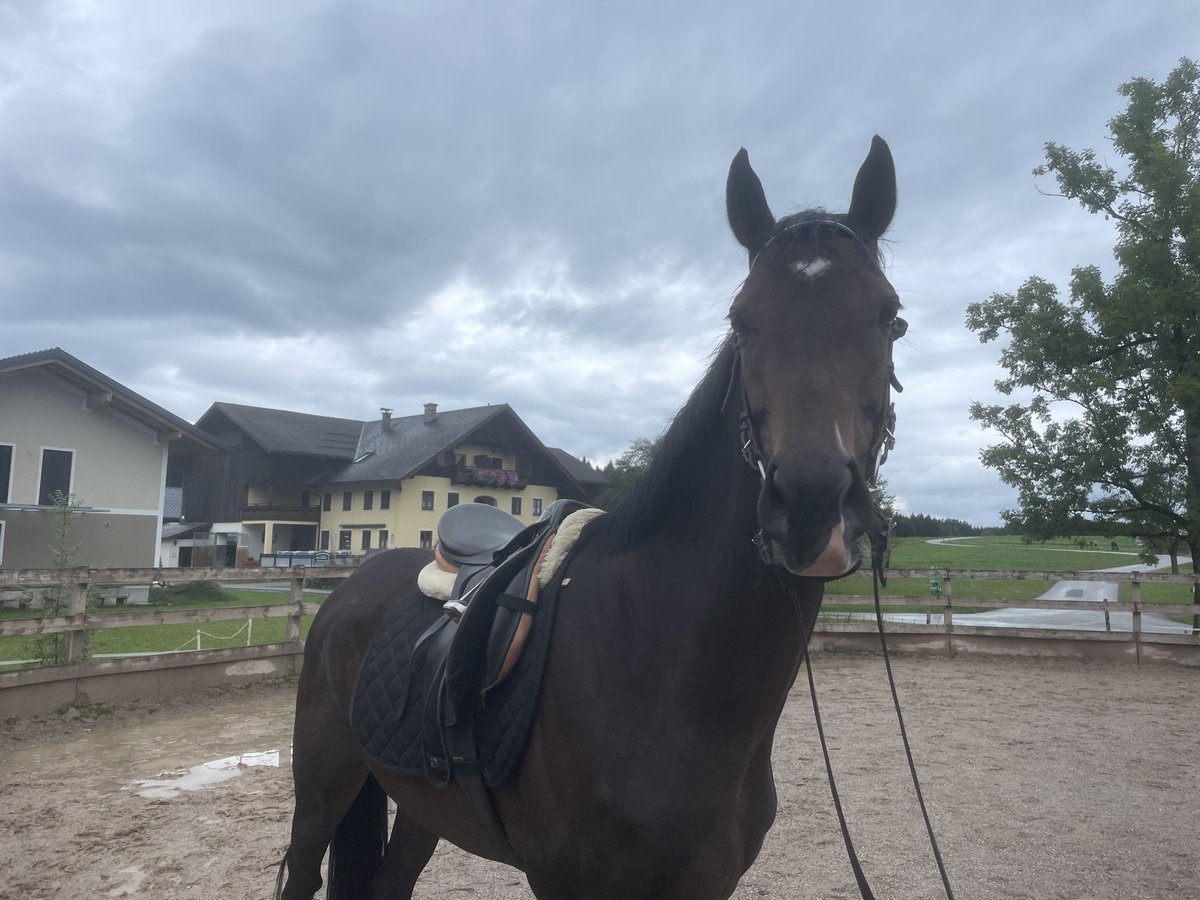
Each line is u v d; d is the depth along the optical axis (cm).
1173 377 1214
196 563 3662
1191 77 1308
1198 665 913
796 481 116
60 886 319
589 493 3897
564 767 148
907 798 437
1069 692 761
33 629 590
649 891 140
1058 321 1305
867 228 152
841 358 130
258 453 3688
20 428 1759
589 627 157
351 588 249
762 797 160
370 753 194
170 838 370
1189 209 1205
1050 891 317
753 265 149
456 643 165
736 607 140
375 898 225
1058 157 1360
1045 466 1316
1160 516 1299
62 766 492
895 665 931
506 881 333
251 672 743
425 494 3403
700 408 155
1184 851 358
